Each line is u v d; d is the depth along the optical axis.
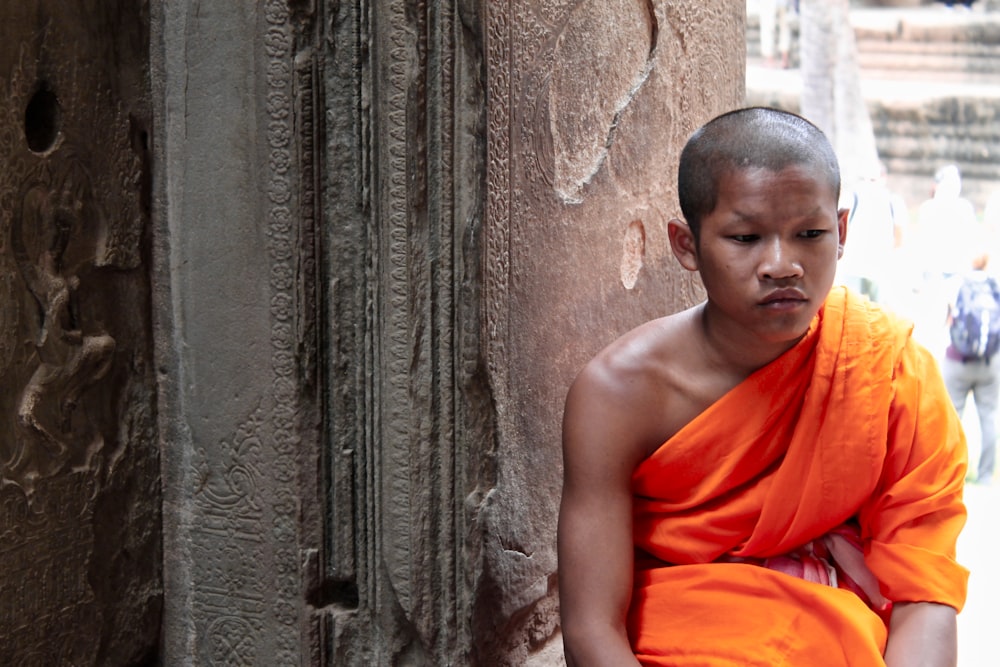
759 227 1.31
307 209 1.58
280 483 1.65
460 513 1.62
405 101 1.53
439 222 1.57
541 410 1.79
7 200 1.49
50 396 1.56
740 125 1.35
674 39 2.17
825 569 1.46
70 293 1.59
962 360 5.52
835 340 1.39
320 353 1.62
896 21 10.34
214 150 1.63
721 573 1.42
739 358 1.44
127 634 1.71
